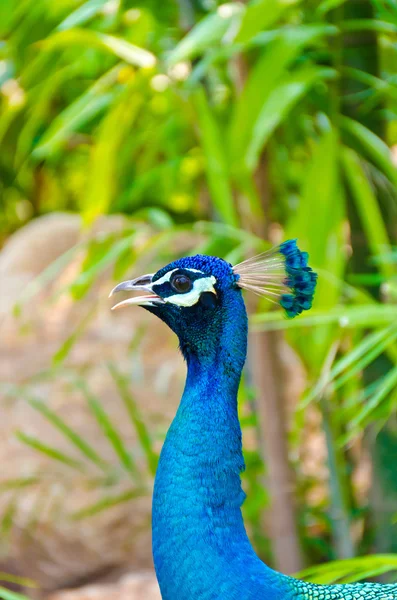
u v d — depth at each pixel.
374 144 3.31
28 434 3.96
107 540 3.80
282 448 3.36
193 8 3.47
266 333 3.33
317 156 3.29
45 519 3.81
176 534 2.95
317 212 3.27
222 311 3.00
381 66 3.43
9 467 3.91
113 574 3.83
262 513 3.55
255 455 3.46
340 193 3.30
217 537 2.95
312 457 3.65
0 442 3.98
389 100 3.36
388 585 3.01
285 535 3.37
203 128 3.35
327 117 3.39
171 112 3.57
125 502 3.82
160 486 2.97
